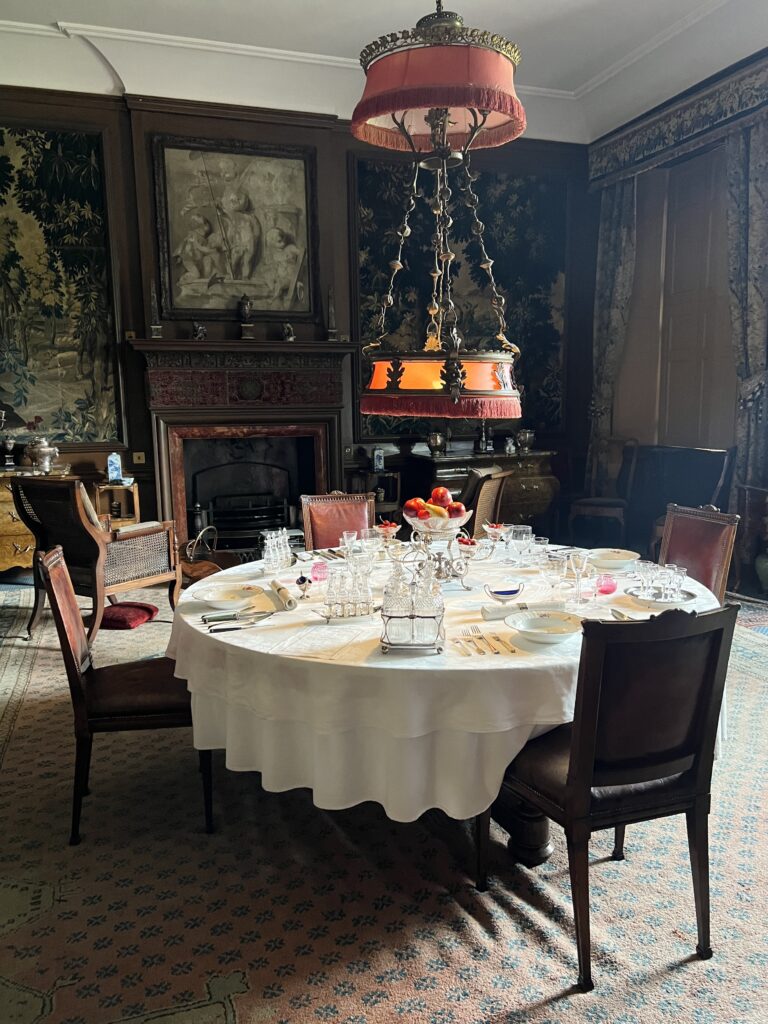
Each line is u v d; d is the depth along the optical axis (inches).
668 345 230.1
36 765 105.0
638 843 85.3
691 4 174.2
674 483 216.4
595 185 239.6
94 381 207.2
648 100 211.9
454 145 105.3
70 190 199.5
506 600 84.7
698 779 67.2
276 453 232.4
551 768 68.0
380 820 90.4
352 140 219.0
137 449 211.8
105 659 144.4
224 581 100.7
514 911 73.4
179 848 85.0
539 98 226.5
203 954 68.3
